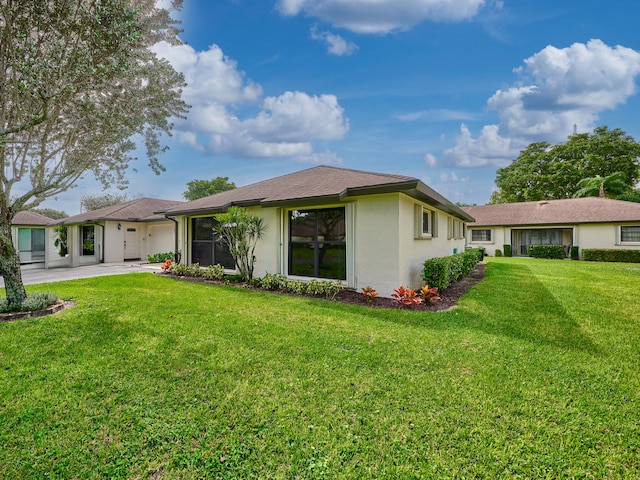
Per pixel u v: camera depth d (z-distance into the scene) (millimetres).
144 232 20156
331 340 4641
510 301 7348
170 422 2742
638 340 4758
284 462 2309
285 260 9336
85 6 5055
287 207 9188
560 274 12070
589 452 2404
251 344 4480
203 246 12281
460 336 4852
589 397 3143
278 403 3025
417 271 8789
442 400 3072
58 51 4895
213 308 6477
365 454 2381
